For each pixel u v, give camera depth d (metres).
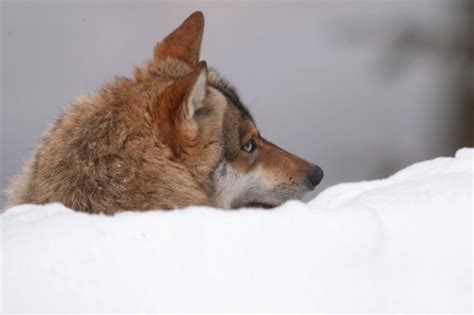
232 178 15.96
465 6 52.28
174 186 14.20
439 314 9.16
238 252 9.33
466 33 52.12
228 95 16.52
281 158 17.06
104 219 9.91
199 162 14.89
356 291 9.19
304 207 9.73
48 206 11.04
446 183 10.43
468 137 50.75
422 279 9.36
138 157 14.18
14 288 9.09
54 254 9.33
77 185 13.99
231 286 9.09
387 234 9.59
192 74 14.34
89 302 9.02
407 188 10.48
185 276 9.14
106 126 14.39
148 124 14.45
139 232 9.55
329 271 9.24
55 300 9.03
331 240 9.37
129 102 14.80
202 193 14.77
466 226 9.70
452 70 52.44
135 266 9.23
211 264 9.24
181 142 14.49
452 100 51.81
